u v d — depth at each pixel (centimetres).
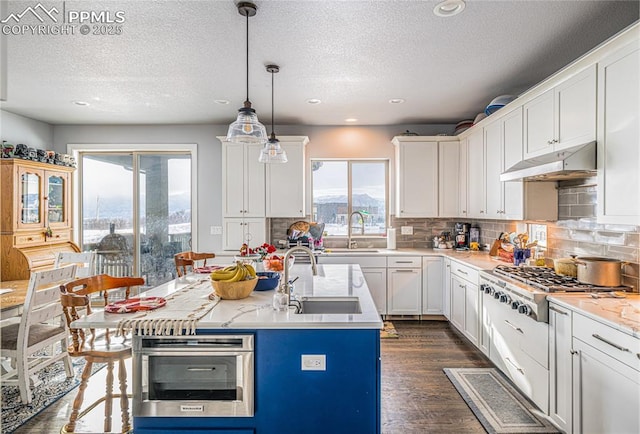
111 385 225
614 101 200
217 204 503
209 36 247
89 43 257
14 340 264
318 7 213
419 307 447
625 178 192
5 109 420
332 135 503
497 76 321
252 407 172
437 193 468
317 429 173
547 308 222
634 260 225
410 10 216
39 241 408
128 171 517
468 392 272
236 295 214
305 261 431
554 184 302
